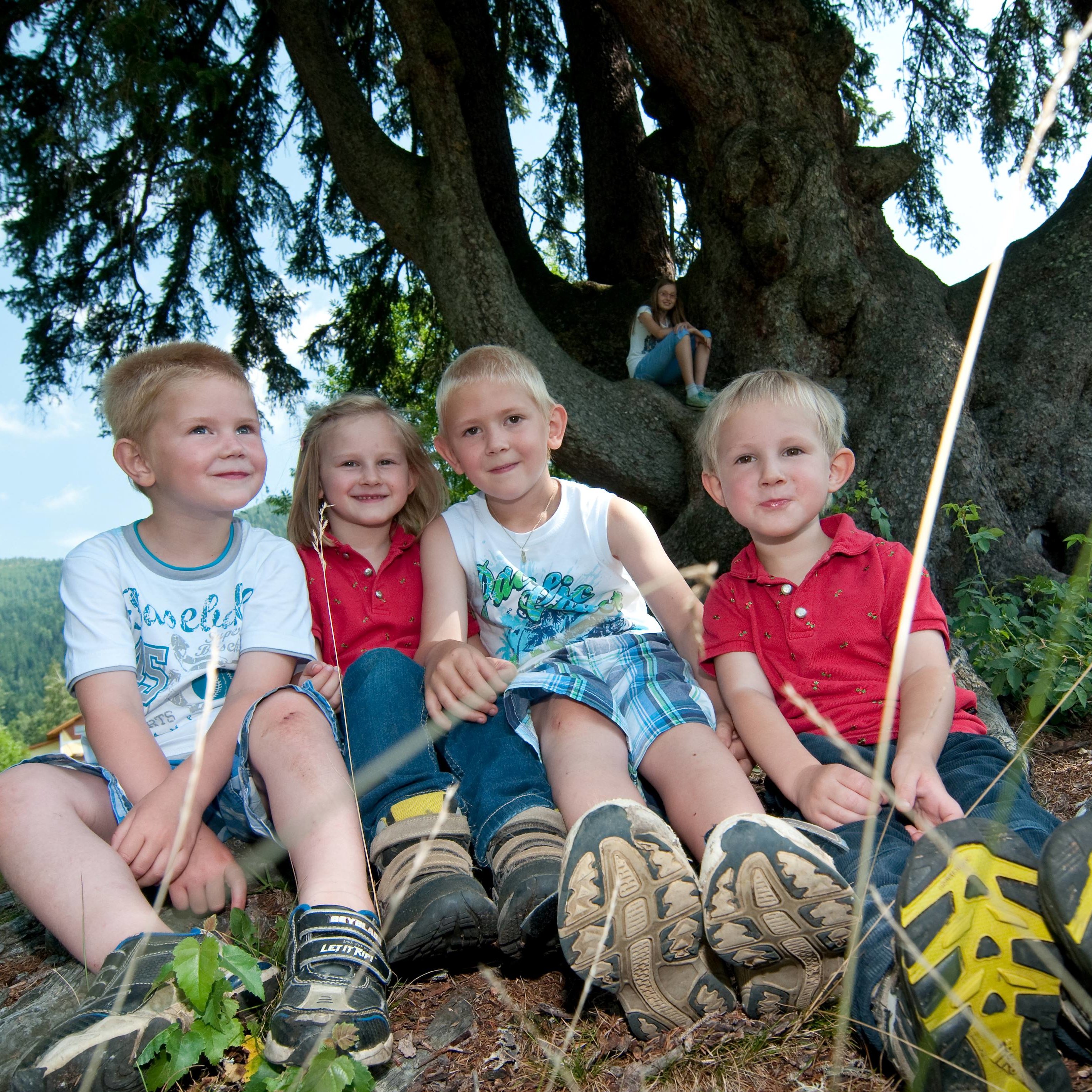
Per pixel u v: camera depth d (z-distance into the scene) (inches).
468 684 82.2
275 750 70.2
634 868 55.4
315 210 434.3
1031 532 201.3
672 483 239.9
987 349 216.7
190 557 93.2
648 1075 55.2
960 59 346.6
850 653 85.9
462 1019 63.6
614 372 317.4
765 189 233.0
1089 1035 50.4
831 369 228.5
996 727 116.9
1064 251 219.3
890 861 62.0
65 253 380.5
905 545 192.4
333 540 107.8
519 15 412.5
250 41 374.9
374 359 482.9
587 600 102.5
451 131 251.8
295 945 58.1
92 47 285.9
